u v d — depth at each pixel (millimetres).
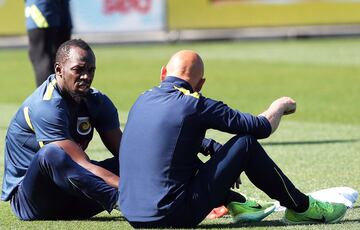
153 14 76438
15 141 19188
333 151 29344
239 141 17703
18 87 51594
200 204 17547
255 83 52031
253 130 17797
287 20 78562
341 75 55531
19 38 74562
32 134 18969
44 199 18844
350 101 44062
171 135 17469
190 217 17547
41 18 30781
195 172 17906
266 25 78250
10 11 74125
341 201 19719
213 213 19719
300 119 38000
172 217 17438
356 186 23484
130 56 68250
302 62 62750
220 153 17781
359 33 79500
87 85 18469
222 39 78000
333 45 73375
